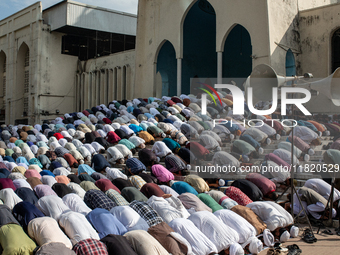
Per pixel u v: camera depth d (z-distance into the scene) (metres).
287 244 5.75
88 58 32.56
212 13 22.28
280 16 16.73
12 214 5.19
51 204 5.47
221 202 6.42
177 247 4.63
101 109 18.67
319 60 17.41
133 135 12.38
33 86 30.67
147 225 5.13
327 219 6.79
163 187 6.88
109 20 31.11
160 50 22.03
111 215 5.11
